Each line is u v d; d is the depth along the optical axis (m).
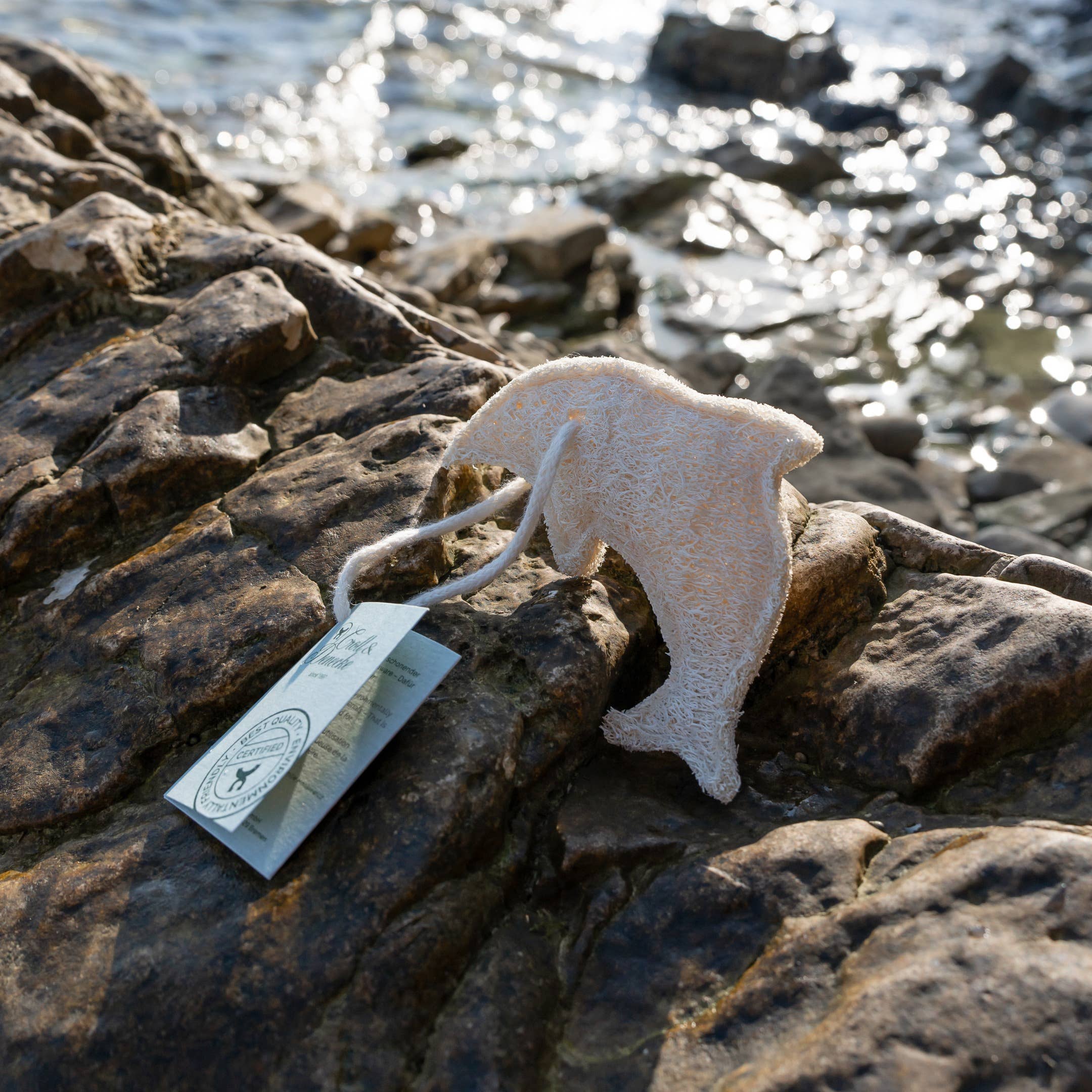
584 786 0.41
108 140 0.98
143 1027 0.34
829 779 0.41
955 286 1.72
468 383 0.53
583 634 0.42
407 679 0.39
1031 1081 0.30
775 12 3.43
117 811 0.41
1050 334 1.56
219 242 0.62
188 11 2.56
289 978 0.35
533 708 0.40
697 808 0.40
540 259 1.54
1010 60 2.72
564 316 1.50
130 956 0.36
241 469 0.51
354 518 0.47
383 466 0.49
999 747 0.40
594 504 0.41
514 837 0.39
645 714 0.40
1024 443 1.27
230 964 0.35
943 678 0.41
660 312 1.57
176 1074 0.34
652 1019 0.34
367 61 2.49
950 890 0.34
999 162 2.33
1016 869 0.34
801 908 0.35
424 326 0.62
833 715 0.42
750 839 0.38
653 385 0.40
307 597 0.44
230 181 1.56
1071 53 3.17
